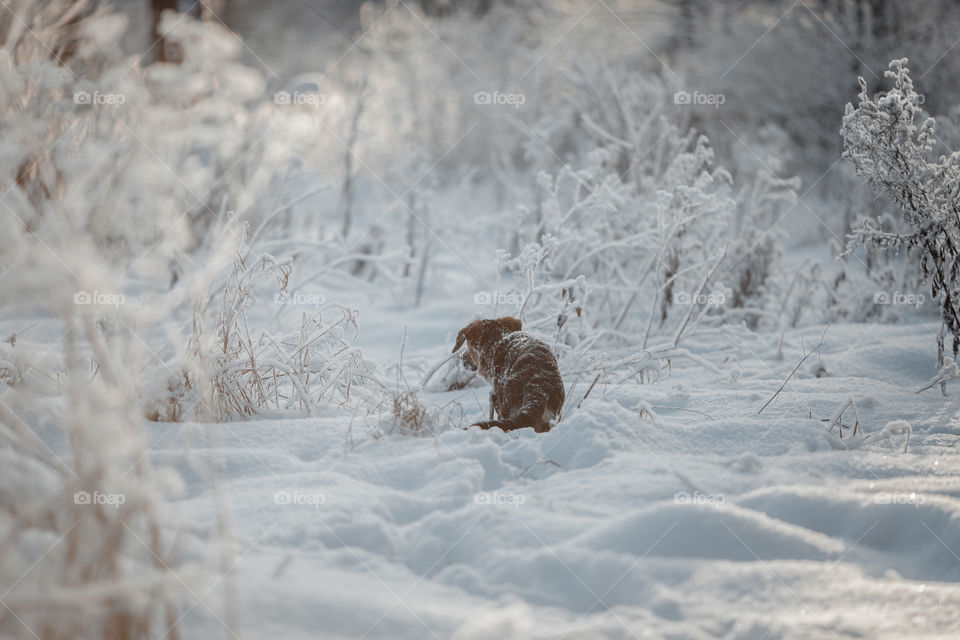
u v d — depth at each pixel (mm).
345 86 26531
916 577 4883
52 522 4227
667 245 12156
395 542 5098
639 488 5789
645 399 8594
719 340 12734
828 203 23578
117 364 4516
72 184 4332
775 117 27078
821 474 6230
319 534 5000
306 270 15648
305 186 17484
